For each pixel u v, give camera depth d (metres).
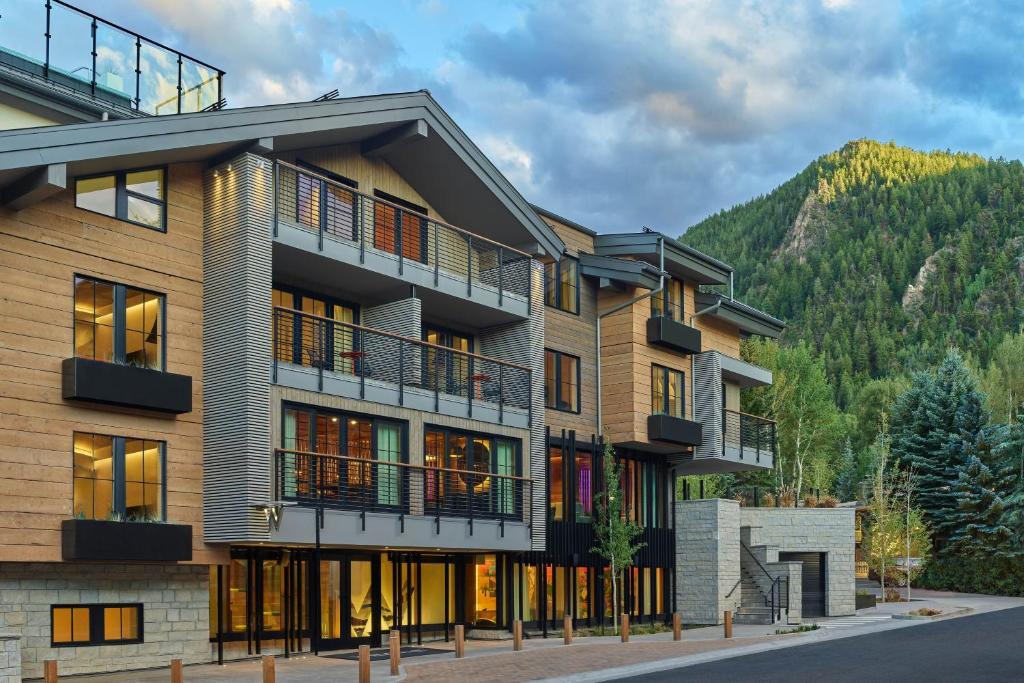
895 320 191.75
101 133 20.30
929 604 42.09
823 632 29.53
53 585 20.09
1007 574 49.69
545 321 32.16
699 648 24.84
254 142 23.16
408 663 21.70
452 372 29.38
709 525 35.47
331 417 24.34
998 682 19.19
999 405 87.06
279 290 25.62
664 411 34.53
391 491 25.62
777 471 67.00
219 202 23.25
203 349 23.00
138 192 22.28
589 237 34.66
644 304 34.12
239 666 21.73
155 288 22.25
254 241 22.80
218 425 22.53
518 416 29.19
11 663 17.88
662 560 35.38
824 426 72.25
